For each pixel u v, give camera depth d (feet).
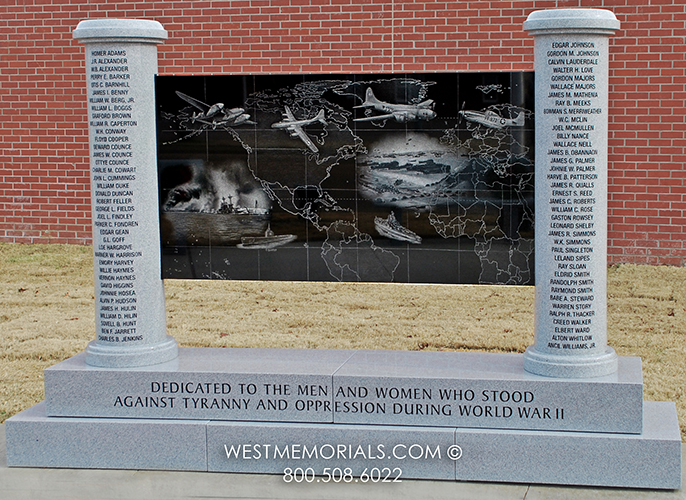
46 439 19.10
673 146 36.52
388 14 37.93
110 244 19.29
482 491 17.56
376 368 18.98
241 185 23.24
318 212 23.08
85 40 18.84
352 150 22.75
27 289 35.47
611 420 17.67
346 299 34.04
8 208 42.68
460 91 22.11
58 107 41.65
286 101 22.82
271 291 35.58
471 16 37.40
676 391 23.32
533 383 17.84
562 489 17.61
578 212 17.95
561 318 18.20
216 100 23.07
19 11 41.39
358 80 22.50
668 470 17.39
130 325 19.40
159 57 39.70
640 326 29.53
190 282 37.29
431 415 18.29
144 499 17.40
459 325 29.94
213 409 18.92
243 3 38.83
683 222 36.78
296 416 18.70
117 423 18.90
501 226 22.38
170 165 23.44
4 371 25.80
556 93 17.76
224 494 17.57
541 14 17.69
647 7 36.14
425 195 22.58
